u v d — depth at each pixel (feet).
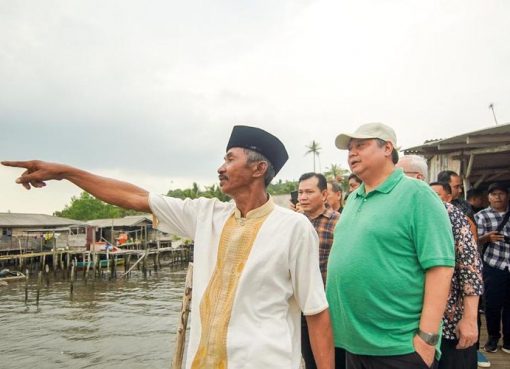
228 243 6.45
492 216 18.33
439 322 7.62
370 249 8.20
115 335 54.24
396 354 7.82
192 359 6.07
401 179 8.65
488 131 23.97
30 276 125.29
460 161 27.63
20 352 46.78
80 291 95.71
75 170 7.27
